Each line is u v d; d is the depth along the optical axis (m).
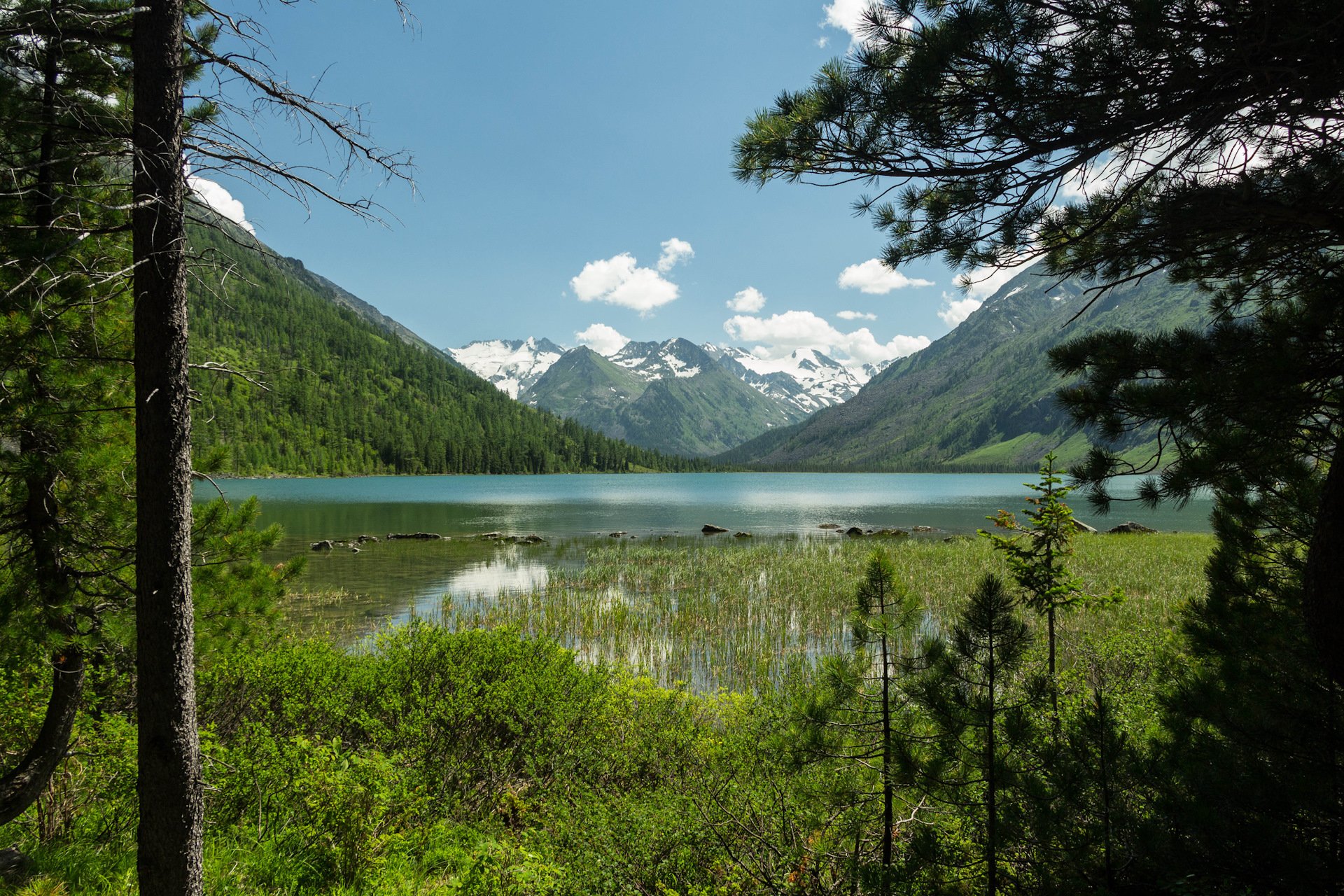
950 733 4.65
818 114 4.46
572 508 76.88
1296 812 4.47
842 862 5.22
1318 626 3.76
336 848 6.07
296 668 7.95
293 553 35.22
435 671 8.46
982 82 4.05
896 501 93.69
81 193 5.95
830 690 5.50
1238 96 3.50
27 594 6.05
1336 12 3.03
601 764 7.64
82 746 7.07
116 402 6.34
